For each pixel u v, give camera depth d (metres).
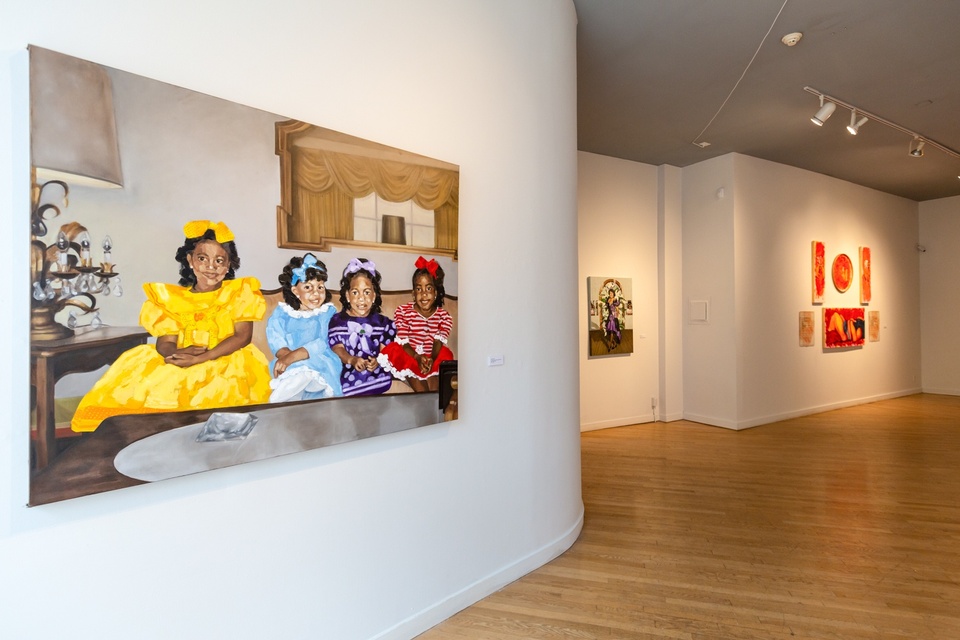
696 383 7.82
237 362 1.88
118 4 1.65
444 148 2.69
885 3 3.89
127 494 1.67
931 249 10.30
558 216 3.48
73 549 1.57
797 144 7.00
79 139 1.54
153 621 1.72
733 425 7.30
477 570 2.87
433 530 2.63
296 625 2.09
